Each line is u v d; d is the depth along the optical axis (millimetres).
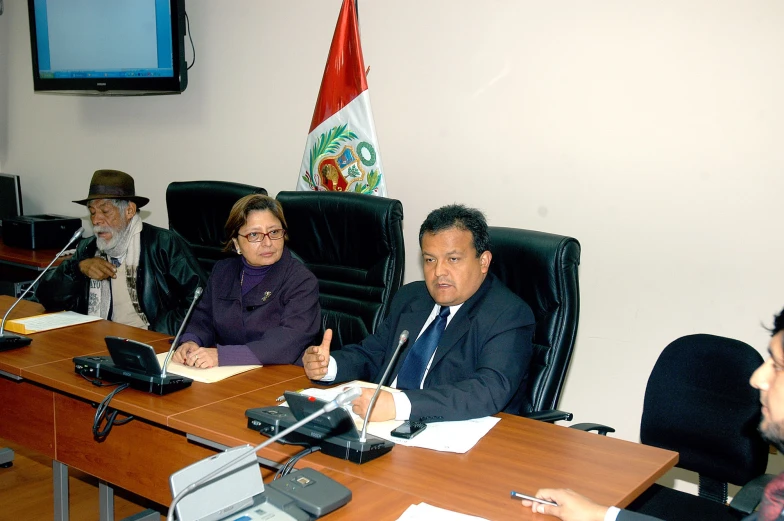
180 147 4012
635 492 1469
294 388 2021
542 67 2820
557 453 1640
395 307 2236
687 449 2012
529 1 2824
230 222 2387
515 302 1997
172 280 2889
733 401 1919
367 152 3211
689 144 2545
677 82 2549
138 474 1930
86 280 2945
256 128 3695
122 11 3855
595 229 2766
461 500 1390
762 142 2412
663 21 2557
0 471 2947
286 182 3627
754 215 2447
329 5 3375
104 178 2842
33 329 2553
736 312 2510
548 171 2850
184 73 3797
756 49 2400
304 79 3496
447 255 1957
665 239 2623
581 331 2840
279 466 1552
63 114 4547
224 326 2408
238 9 3672
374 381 2176
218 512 1220
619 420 2787
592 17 2693
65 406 2090
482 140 3002
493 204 3006
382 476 1483
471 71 2996
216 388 2004
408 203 3244
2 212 4586
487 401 1805
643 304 2691
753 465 1883
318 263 2707
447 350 1989
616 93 2670
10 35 4738
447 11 3029
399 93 3205
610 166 2707
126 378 1985
